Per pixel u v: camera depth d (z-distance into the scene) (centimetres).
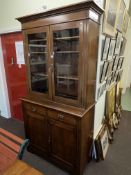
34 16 170
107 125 253
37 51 198
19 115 325
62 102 180
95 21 151
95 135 213
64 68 179
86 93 158
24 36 192
